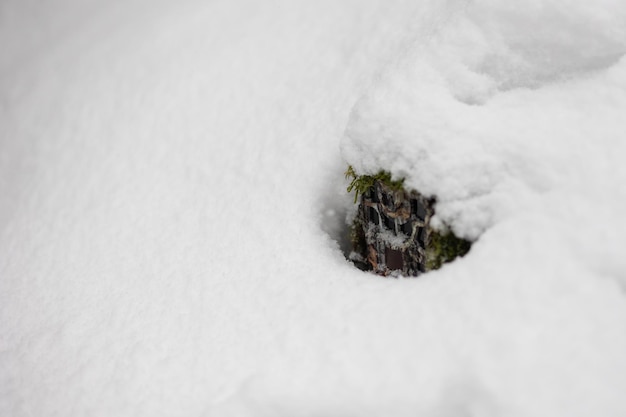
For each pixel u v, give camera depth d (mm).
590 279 2014
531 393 1886
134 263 3271
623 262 2002
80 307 3152
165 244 3289
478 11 2646
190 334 2695
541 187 2223
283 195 3189
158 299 2975
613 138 2225
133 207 3619
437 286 2279
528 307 2025
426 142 2432
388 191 2600
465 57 2613
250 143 3592
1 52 6621
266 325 2559
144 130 4125
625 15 2430
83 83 4938
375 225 2883
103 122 4410
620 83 2373
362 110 2703
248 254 2982
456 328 2115
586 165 2188
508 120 2410
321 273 2717
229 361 2473
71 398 2678
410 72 2674
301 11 4363
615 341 1909
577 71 2508
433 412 2037
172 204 3518
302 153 3326
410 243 2613
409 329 2215
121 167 3945
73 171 4129
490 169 2307
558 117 2363
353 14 4020
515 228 2193
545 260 2084
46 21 6805
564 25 2475
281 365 2340
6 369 2977
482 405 1949
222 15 4816
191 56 4535
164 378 2539
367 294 2473
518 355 1952
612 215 2076
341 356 2260
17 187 4270
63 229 3715
